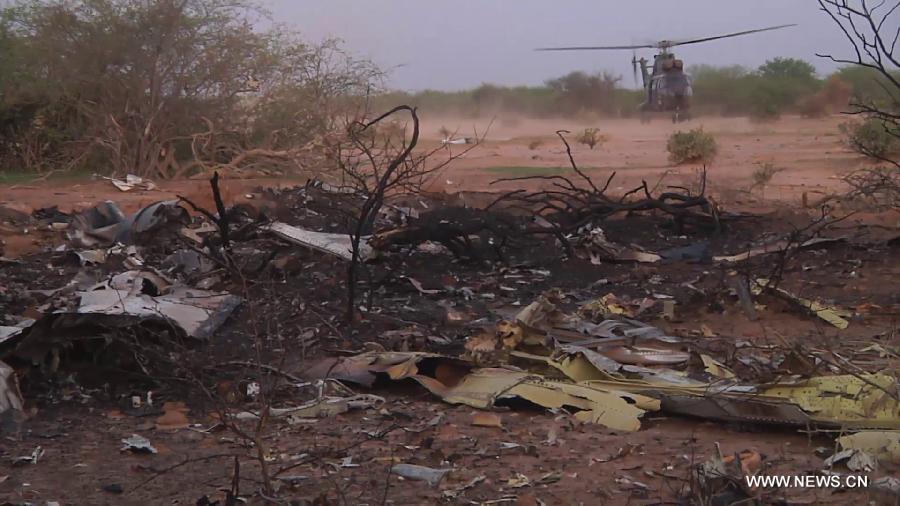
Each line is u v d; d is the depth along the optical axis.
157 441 5.90
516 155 34.28
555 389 6.57
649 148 38.12
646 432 6.05
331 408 6.41
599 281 11.33
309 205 14.87
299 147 23.64
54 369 6.89
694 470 5.12
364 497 4.91
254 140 24.00
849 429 5.76
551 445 5.77
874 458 5.30
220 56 23.36
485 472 5.32
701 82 71.44
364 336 8.30
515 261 12.29
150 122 22.59
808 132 46.75
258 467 5.39
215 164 23.28
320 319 8.37
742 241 13.85
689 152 29.23
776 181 23.05
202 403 6.54
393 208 14.42
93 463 5.50
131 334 7.03
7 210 14.91
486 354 7.27
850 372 6.22
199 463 5.48
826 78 77.44
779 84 70.12
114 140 22.83
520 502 4.87
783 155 31.67
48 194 19.03
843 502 4.84
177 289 9.17
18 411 6.20
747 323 9.16
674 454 5.60
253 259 10.96
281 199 15.46
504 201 17.62
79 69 22.80
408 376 6.92
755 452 5.54
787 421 5.97
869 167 24.44
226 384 6.72
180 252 11.02
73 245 12.30
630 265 12.44
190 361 6.86
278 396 6.66
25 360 6.82
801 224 15.07
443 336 8.31
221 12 23.62
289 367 7.23
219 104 23.56
